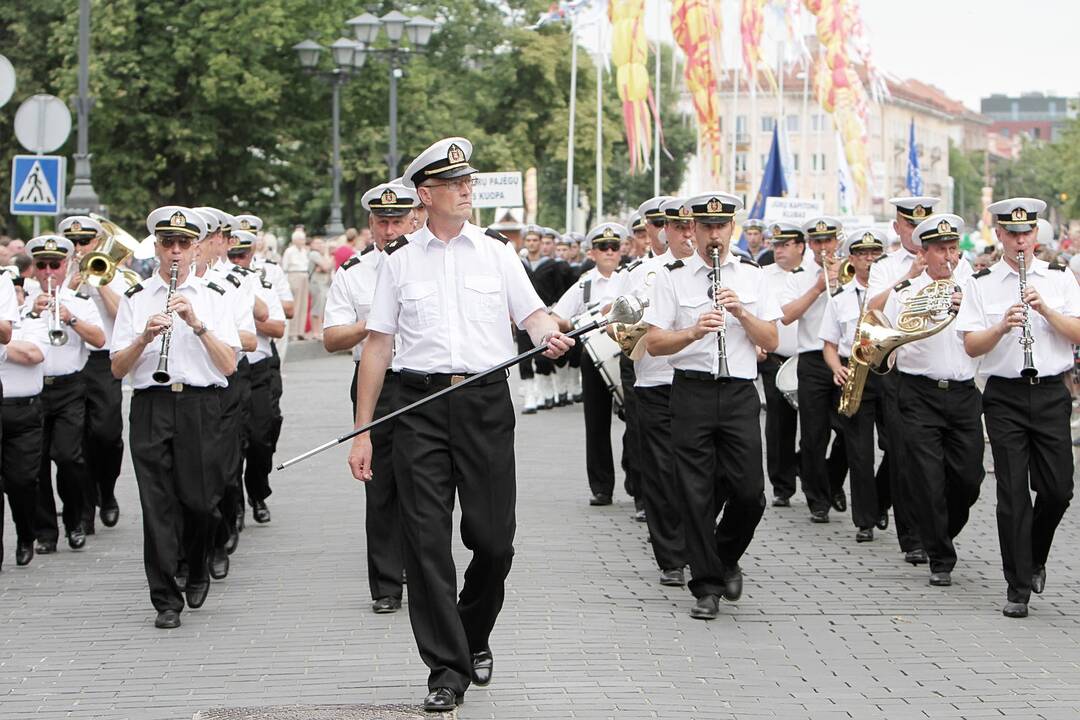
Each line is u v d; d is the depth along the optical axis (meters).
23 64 44.22
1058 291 9.10
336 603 9.17
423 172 6.97
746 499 8.83
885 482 11.67
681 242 9.03
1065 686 7.33
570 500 13.23
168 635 8.43
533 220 42.81
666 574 9.72
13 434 10.41
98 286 10.77
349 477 14.64
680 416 8.84
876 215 75.12
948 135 134.88
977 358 9.65
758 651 8.02
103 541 11.51
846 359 11.55
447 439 6.95
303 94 43.69
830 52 36.59
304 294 31.80
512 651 7.95
